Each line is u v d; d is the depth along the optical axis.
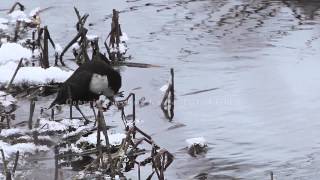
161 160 10.16
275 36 17.22
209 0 21.17
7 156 10.43
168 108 12.70
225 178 9.70
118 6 20.59
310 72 14.45
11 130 11.46
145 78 14.54
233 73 14.60
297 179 9.58
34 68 14.03
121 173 9.91
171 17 19.34
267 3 20.53
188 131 11.60
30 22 18.09
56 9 20.27
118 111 12.60
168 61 15.66
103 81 12.05
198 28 18.22
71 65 15.49
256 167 10.07
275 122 11.84
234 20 18.83
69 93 11.92
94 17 19.36
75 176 9.71
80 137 11.25
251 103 12.79
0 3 20.97
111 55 15.59
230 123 11.89
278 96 13.05
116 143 10.75
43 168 10.04
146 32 17.97
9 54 15.25
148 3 20.89
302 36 17.16
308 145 10.83
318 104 12.55
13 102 13.02
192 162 10.29
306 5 20.06
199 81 14.21
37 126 11.62
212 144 11.01
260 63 15.20
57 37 17.66
